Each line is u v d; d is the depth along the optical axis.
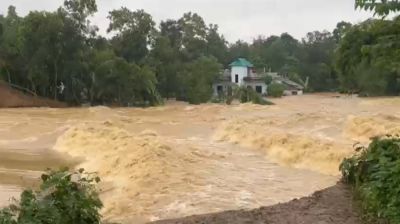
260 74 98.69
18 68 61.69
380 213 7.16
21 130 35.38
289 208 8.05
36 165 24.17
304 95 91.62
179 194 16.95
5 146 29.86
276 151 25.33
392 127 30.28
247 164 22.89
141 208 15.46
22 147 29.61
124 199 16.61
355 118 33.53
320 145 24.14
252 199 16.56
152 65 70.44
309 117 37.94
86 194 7.12
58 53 59.44
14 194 17.91
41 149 29.06
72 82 62.34
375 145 8.55
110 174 21.12
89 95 63.50
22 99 57.91
